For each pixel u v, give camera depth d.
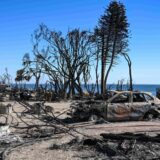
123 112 23.64
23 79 70.06
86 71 71.62
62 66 70.44
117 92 24.23
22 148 14.87
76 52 72.25
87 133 18.36
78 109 23.69
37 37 75.25
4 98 39.81
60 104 44.28
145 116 24.27
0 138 16.45
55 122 21.55
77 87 69.94
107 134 16.42
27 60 70.88
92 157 13.34
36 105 23.38
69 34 73.56
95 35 75.00
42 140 16.67
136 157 13.29
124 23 75.56
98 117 23.31
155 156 13.45
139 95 24.33
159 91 49.38
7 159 12.81
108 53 75.19
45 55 71.81
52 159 13.00
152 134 18.23
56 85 69.12
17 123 21.45
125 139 15.93
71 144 15.62
